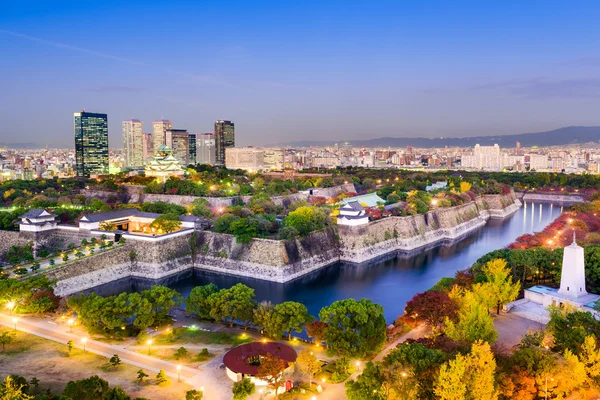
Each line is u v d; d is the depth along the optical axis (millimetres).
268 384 78750
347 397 73375
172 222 182250
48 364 87375
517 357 73688
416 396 69062
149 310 102000
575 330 81750
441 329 98500
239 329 107438
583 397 71938
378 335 91250
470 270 131125
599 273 119500
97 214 191000
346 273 179250
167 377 83125
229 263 177375
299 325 100750
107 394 69625
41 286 119125
